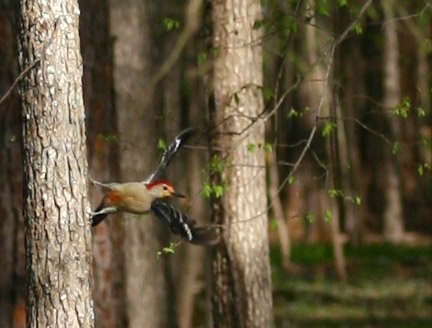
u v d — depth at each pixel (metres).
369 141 45.84
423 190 48.06
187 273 22.28
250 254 12.86
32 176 8.75
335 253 33.31
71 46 8.80
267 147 12.15
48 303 8.73
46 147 8.71
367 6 11.66
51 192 8.70
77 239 8.74
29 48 8.76
